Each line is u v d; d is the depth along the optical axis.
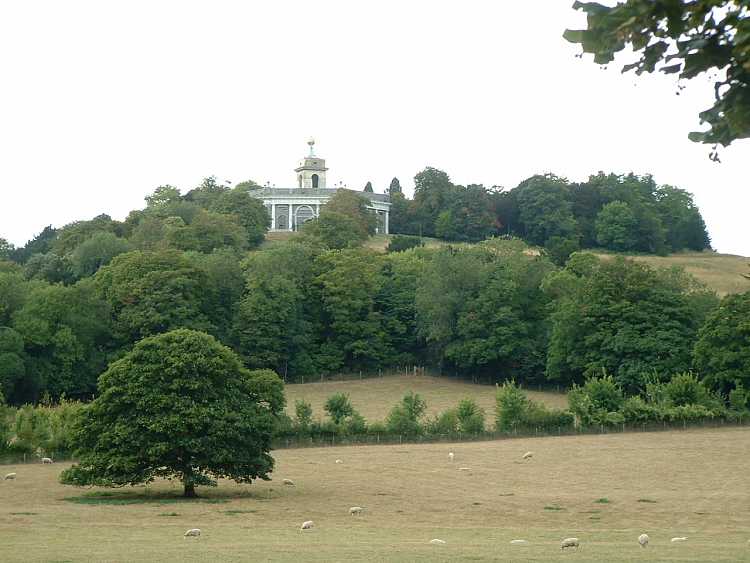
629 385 123.50
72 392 127.81
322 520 49.09
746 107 10.16
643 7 9.79
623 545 35.84
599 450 89.56
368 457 86.44
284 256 152.62
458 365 148.00
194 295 141.50
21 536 38.78
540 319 146.88
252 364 142.25
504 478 71.62
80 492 64.06
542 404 108.31
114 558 29.02
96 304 133.50
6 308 129.00
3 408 86.25
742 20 9.52
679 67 10.22
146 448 60.25
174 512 52.28
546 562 27.84
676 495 62.12
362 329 152.25
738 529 46.50
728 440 96.00
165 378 62.44
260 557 29.33
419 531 43.53
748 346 110.88
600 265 145.75
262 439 64.38
